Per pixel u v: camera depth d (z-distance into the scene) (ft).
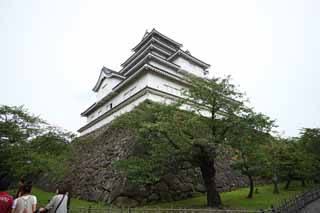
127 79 73.97
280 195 53.31
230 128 41.70
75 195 64.03
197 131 41.96
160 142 43.21
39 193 72.08
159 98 63.77
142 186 43.50
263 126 39.11
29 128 44.80
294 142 78.28
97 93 102.22
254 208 37.45
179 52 90.48
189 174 56.08
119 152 57.26
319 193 57.62
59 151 48.73
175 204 44.78
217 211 30.07
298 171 65.21
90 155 73.51
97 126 89.61
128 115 51.42
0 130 40.45
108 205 45.91
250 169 51.49
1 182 15.40
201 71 99.04
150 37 99.96
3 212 14.51
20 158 39.06
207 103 43.86
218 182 60.64
